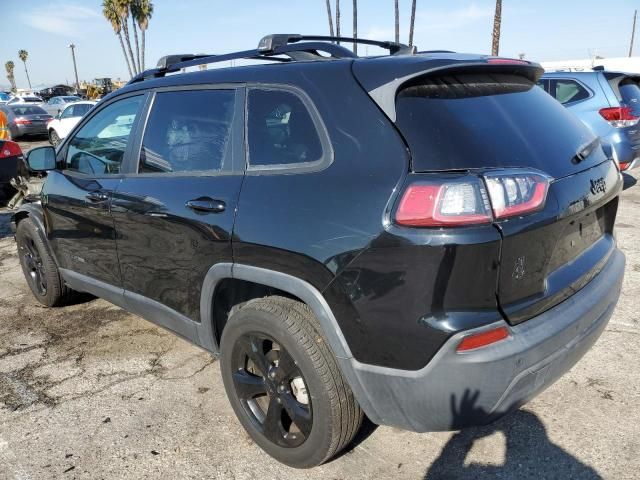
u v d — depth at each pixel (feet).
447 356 6.14
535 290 6.82
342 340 6.90
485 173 6.18
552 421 8.94
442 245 6.00
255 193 7.86
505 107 7.45
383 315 6.45
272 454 8.29
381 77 7.05
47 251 13.78
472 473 7.91
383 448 8.53
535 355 6.51
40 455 8.70
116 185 10.65
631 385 9.82
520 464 8.03
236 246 7.96
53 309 14.74
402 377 6.49
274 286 7.55
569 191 7.14
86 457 8.62
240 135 8.48
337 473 8.03
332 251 6.77
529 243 6.51
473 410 6.37
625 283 14.61
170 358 11.76
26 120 67.26
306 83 7.73
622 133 23.52
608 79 24.14
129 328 13.35
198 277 8.86
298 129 7.67
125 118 10.98
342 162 7.02
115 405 10.01
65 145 12.96
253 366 8.66
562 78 25.38
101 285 11.78
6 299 15.61
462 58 7.45
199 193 8.70
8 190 27.71
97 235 11.29
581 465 7.94
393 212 6.33
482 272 6.09
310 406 7.47
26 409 10.00
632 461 7.95
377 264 6.41
